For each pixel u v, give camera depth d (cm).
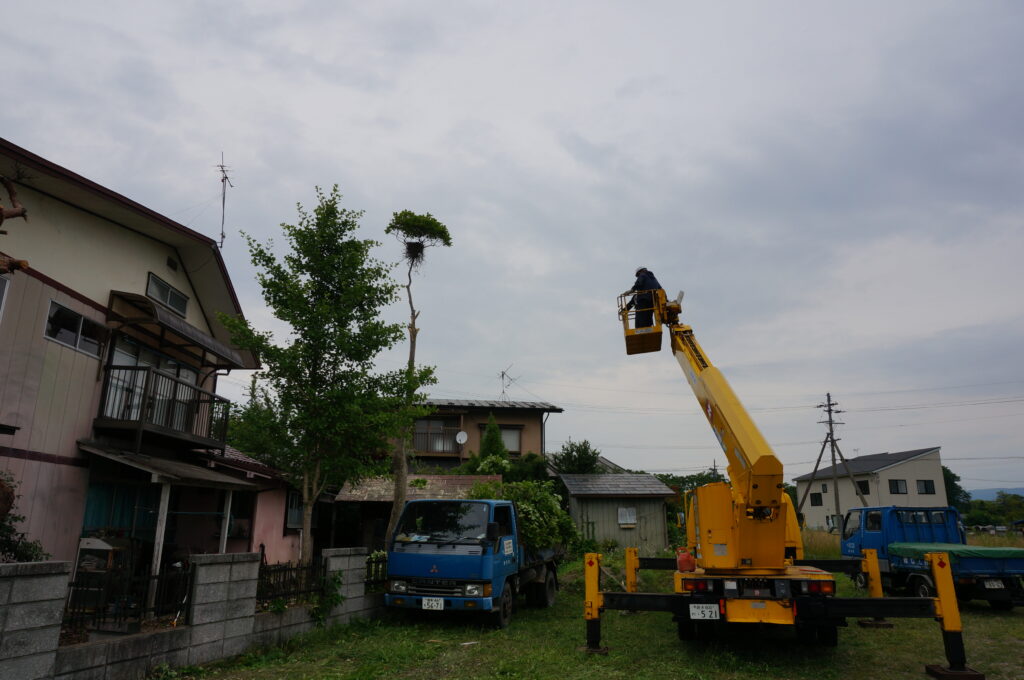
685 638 870
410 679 689
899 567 1323
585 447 2969
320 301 1158
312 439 1147
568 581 1655
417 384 1230
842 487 5131
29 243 986
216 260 1409
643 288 988
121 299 1186
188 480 1033
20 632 507
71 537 1028
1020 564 1161
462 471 2628
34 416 963
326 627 920
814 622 768
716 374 852
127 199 1103
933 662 761
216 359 1559
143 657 635
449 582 977
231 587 764
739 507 767
